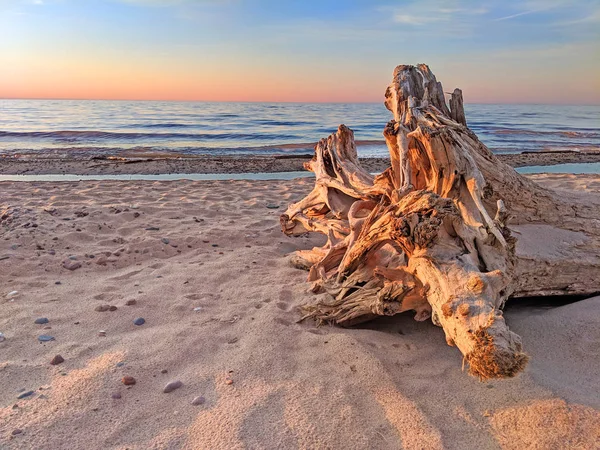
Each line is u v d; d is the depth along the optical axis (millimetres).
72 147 16688
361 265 3332
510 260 2865
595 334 2877
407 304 2873
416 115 3457
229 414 2213
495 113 56688
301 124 30719
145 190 8312
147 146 17578
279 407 2277
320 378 2535
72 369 2625
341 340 2928
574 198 3883
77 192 7832
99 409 2262
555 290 3451
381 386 2453
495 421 2189
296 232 4992
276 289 3902
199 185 9047
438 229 2670
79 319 3309
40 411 2227
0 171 11047
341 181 4324
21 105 66250
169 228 5781
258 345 2898
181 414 2230
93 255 4723
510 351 2012
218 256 4906
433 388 2457
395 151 3455
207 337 3021
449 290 2438
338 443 2043
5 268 4281
